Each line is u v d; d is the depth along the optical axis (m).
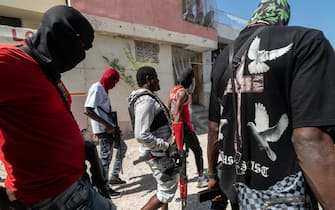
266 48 1.20
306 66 1.09
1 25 7.57
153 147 2.60
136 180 4.74
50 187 1.41
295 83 1.10
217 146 1.62
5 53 1.24
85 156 1.68
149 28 10.29
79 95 8.49
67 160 1.46
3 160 1.41
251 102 1.25
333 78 1.06
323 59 1.08
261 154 1.24
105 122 4.05
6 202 1.39
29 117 1.30
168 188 2.75
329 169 1.03
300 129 1.07
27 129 1.31
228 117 1.40
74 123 1.55
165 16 10.95
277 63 1.15
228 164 1.42
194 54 13.41
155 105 2.66
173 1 11.27
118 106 9.54
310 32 1.13
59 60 1.40
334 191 1.02
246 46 1.30
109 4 9.17
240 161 1.32
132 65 10.02
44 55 1.36
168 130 2.78
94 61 8.98
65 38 1.37
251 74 1.24
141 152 2.83
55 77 1.43
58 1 8.52
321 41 1.10
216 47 13.50
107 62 9.32
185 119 4.23
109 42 9.46
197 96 13.68
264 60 1.20
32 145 1.34
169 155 2.71
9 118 1.29
